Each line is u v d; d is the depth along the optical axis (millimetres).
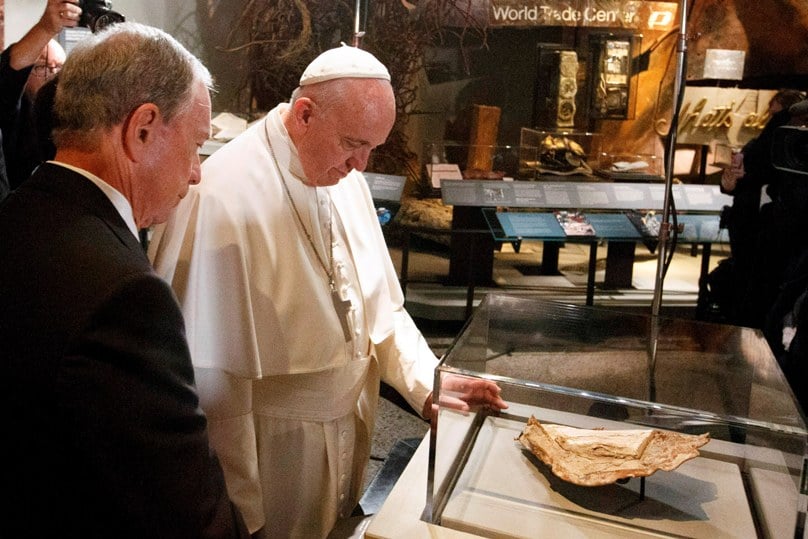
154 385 1017
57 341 975
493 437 1566
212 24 4543
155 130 1129
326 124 1704
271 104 4609
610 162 4555
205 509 1069
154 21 4434
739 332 1822
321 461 1880
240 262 1701
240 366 1686
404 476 1567
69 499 1015
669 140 2729
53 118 1135
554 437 1483
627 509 1419
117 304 1001
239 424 1709
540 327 1806
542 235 3764
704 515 1394
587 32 4789
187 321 1675
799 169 2057
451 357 1456
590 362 1626
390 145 4793
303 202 1795
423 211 4383
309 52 4520
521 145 4547
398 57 4680
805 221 2979
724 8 4922
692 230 3906
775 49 5008
